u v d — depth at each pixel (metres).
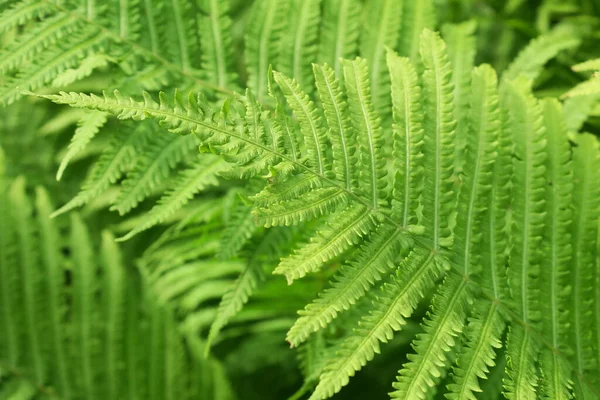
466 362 0.59
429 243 0.61
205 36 0.70
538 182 0.62
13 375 0.75
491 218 0.61
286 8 0.71
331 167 0.59
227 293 0.65
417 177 0.60
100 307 0.76
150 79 0.69
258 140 0.58
